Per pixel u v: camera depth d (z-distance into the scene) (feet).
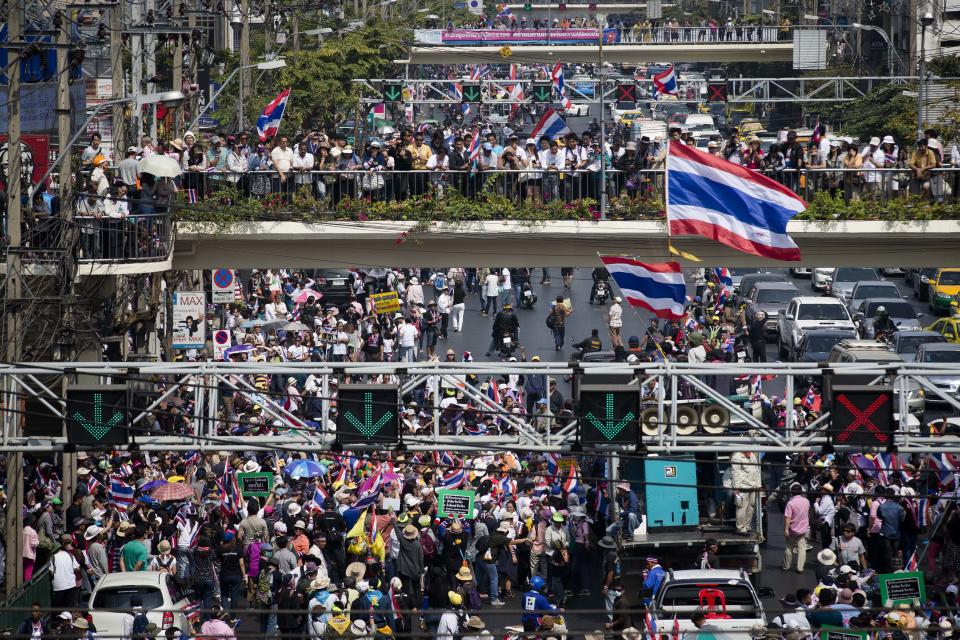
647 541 289.94
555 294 649.61
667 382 336.90
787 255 266.77
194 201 422.00
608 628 252.83
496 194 426.10
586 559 304.71
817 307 524.93
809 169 419.54
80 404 236.22
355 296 610.24
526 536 302.04
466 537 298.35
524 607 262.06
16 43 307.37
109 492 321.11
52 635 225.35
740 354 479.41
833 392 235.61
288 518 295.89
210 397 246.88
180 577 287.07
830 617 247.09
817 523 317.42
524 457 340.59
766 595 268.41
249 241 430.61
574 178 427.33
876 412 235.40
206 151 460.14
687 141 424.46
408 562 282.56
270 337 481.46
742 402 342.03
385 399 240.12
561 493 316.60
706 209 266.77
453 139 451.12
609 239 426.51
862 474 312.71
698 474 301.43
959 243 427.33
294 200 422.41
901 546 305.53
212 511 297.33
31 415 246.47
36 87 424.87
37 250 313.32
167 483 301.22
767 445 246.06
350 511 299.58
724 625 248.73
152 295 429.38
